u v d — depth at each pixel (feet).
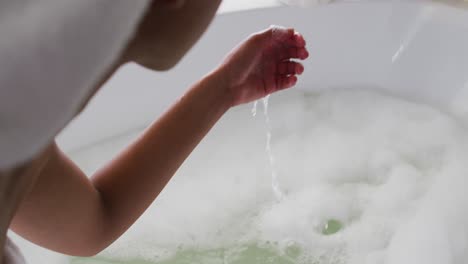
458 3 4.70
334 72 5.08
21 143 1.00
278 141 5.05
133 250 4.34
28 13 0.93
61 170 2.06
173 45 1.40
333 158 4.90
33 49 0.93
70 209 2.13
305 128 5.11
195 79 4.83
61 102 0.98
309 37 4.88
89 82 1.02
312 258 4.31
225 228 4.51
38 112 0.97
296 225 4.50
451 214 4.38
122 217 2.28
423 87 4.93
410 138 4.90
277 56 2.50
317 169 4.86
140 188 2.29
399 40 4.86
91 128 4.76
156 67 1.49
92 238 2.25
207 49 4.75
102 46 1.00
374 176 4.81
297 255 4.33
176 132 2.31
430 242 4.24
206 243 4.42
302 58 2.52
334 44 4.94
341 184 4.77
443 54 4.77
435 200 4.49
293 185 4.81
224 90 2.40
